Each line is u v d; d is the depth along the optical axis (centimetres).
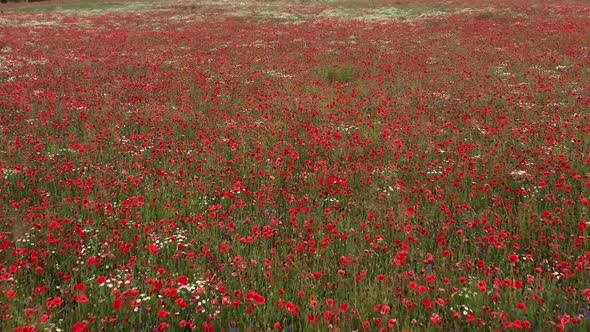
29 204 701
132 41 2625
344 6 4494
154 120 1123
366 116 1188
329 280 492
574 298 430
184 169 843
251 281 476
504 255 523
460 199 699
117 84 1512
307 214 632
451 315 427
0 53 2136
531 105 1224
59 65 1836
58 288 472
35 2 5956
